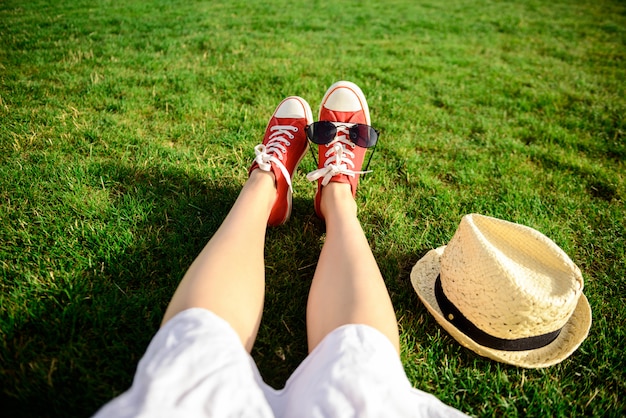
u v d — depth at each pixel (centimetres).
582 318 145
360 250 133
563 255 134
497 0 889
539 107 334
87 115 254
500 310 127
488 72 405
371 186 221
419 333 149
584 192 231
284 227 190
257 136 251
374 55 428
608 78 410
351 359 93
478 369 140
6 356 121
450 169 243
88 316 136
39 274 149
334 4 729
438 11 732
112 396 116
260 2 690
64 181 193
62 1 583
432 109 310
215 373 83
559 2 905
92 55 345
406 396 93
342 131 205
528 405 131
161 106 275
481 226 151
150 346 91
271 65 358
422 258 170
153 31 444
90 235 167
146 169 209
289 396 99
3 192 182
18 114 243
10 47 355
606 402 133
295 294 159
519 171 244
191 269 116
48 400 112
